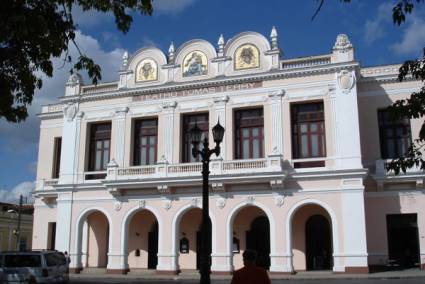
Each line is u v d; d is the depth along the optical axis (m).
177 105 32.41
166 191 30.89
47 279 20.58
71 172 34.31
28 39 9.68
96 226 36.09
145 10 10.70
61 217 33.78
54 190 36.03
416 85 29.83
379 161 29.17
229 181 29.17
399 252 29.11
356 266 26.72
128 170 31.98
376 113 30.23
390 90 30.22
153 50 33.78
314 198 28.19
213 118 31.34
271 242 28.39
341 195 27.75
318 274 27.16
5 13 9.30
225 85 31.44
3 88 10.17
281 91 30.12
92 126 35.16
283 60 30.61
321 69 29.38
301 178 28.50
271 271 28.03
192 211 33.25
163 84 32.66
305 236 30.42
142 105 33.34
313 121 29.86
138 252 34.25
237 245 31.61
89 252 35.62
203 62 32.34
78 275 30.50
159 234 30.83
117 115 33.84
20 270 20.47
